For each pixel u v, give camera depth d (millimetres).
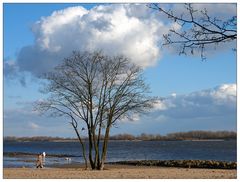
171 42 9109
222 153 102688
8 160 70062
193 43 9000
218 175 24328
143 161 54500
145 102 33562
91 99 33250
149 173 26953
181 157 82500
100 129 34250
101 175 24609
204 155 91438
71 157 81188
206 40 8953
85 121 33750
